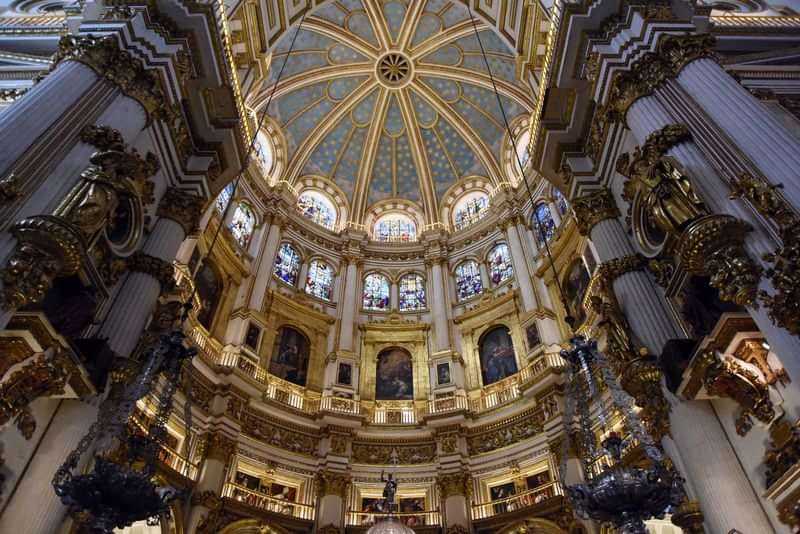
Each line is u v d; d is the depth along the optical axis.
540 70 16.03
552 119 12.78
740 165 7.59
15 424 7.45
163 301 10.80
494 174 27.61
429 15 26.59
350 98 28.72
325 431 18.75
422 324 23.36
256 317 20.41
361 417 19.16
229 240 21.09
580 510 5.47
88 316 8.88
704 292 8.69
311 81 27.22
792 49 12.23
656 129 9.10
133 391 6.66
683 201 7.89
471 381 20.88
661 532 13.88
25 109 7.93
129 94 9.67
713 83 8.72
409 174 29.47
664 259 9.57
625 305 10.06
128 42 9.95
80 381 8.01
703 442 8.00
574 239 19.83
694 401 8.38
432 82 28.67
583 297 18.70
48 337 7.30
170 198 11.55
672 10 10.42
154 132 10.77
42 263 6.74
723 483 7.58
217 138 12.82
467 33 25.97
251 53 15.55
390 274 25.94
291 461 17.73
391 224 28.70
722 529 7.33
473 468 18.08
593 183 12.19
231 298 20.52
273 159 26.89
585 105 12.12
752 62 11.88
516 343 20.73
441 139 29.12
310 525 16.39
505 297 22.14
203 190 12.30
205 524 14.34
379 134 29.33
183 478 14.50
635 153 9.17
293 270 24.14
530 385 18.19
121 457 6.04
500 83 26.27
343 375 21.11
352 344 22.48
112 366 8.62
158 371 6.97
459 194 28.70
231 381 17.38
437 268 25.42
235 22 14.80
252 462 16.81
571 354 7.12
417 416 20.16
